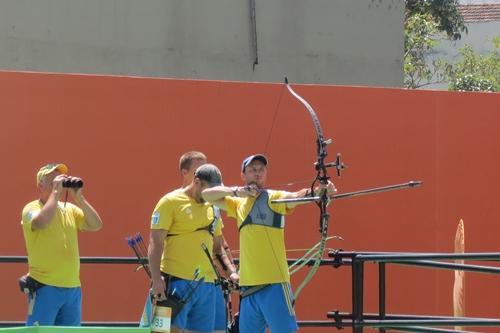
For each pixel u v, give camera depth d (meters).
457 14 78.62
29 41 40.03
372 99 32.41
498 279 33.59
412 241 32.72
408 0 77.75
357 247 32.12
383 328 22.78
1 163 28.77
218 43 43.19
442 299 32.88
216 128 30.81
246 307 20.50
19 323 24.16
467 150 33.44
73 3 40.84
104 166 29.70
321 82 45.06
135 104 30.08
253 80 43.75
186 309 20.50
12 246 28.67
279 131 31.41
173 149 30.38
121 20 41.62
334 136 31.95
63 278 21.48
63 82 29.44
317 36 45.03
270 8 44.16
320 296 31.62
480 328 32.28
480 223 33.47
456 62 86.50
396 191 32.66
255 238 20.20
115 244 29.67
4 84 28.91
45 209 20.80
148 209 30.00
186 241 20.61
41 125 29.19
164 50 42.25
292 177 31.45
